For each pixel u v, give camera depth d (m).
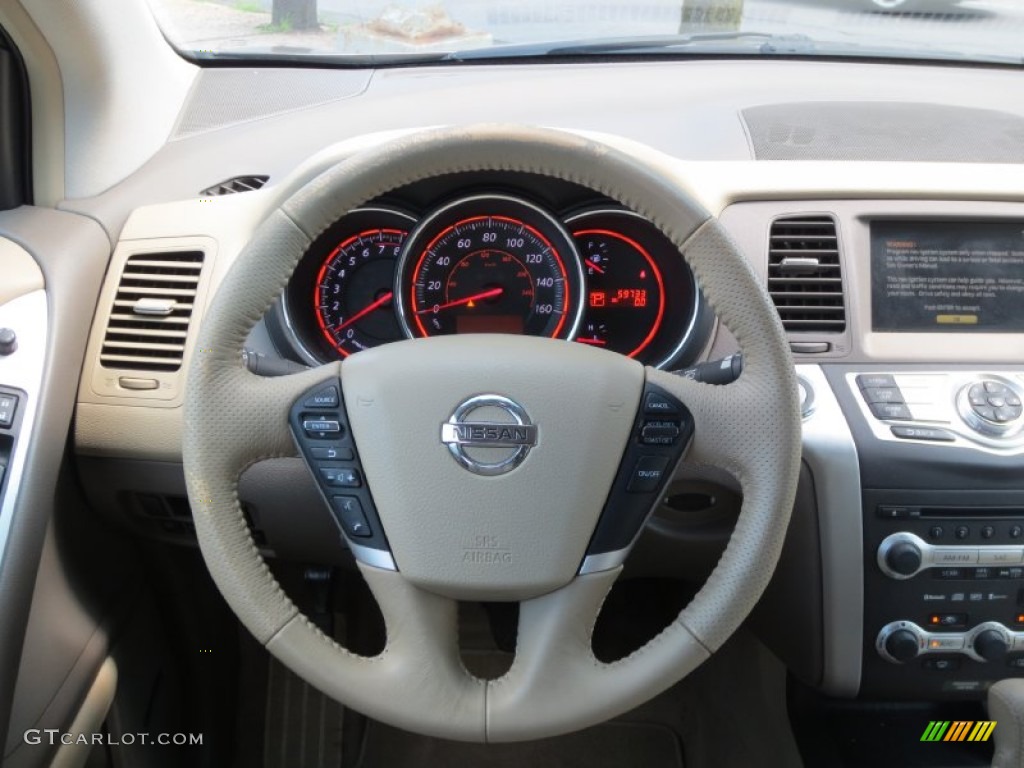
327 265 1.30
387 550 0.95
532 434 0.92
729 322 0.91
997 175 1.29
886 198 1.28
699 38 1.67
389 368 0.94
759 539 0.90
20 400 1.19
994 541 1.19
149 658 1.58
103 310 1.28
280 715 1.74
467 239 1.29
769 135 1.42
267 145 1.47
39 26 1.28
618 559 0.95
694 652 0.91
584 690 0.92
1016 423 1.19
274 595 0.94
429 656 0.94
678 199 0.89
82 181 1.39
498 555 0.93
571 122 1.48
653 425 0.93
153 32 1.52
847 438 1.20
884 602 1.22
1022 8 1.68
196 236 1.29
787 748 1.53
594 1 1.64
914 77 1.70
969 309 1.27
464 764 1.75
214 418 0.93
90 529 1.39
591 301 1.31
